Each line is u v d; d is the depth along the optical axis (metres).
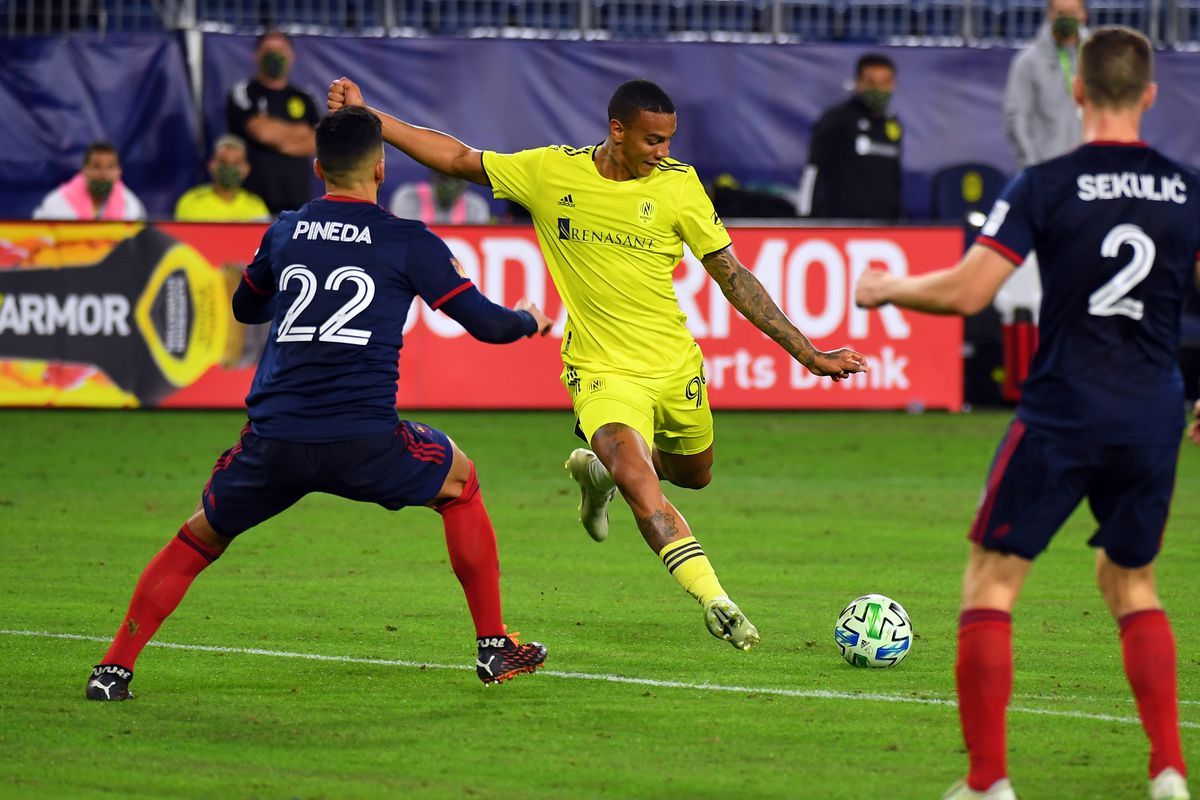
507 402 52.91
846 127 58.34
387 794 16.16
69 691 20.30
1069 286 15.81
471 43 59.94
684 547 20.72
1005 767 15.88
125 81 58.62
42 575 28.50
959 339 54.72
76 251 51.31
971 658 15.66
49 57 58.22
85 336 51.53
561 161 22.80
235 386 52.12
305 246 19.61
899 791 16.41
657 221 22.45
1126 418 15.65
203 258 51.75
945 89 61.84
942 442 48.22
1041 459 15.77
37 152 58.19
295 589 27.58
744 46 60.97
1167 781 15.91
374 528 34.34
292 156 57.16
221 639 23.58
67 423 49.06
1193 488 41.84
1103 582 16.88
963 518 36.09
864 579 29.12
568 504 37.44
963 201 60.25
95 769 16.89
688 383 23.17
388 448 19.47
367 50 59.44
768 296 22.14
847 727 18.94
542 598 27.08
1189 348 55.00
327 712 19.44
